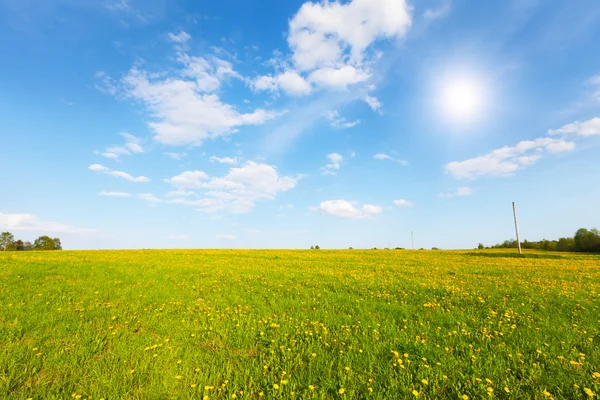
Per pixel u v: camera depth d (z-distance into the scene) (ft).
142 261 94.38
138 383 19.11
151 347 24.17
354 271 75.77
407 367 20.89
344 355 23.00
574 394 17.01
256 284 55.21
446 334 27.55
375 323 30.76
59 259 91.25
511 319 32.40
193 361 22.22
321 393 17.43
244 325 30.58
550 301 40.93
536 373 19.70
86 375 19.85
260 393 17.62
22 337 26.63
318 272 72.28
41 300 40.09
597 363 20.95
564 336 26.48
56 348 23.99
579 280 61.82
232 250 174.40
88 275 62.34
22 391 17.56
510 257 146.20
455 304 40.14
